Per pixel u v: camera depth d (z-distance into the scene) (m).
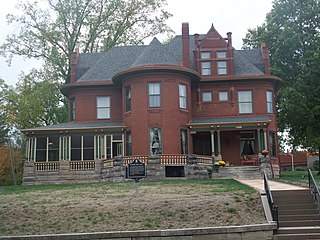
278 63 44.50
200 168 30.80
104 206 17.91
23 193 22.53
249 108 37.75
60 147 34.88
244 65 39.31
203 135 37.47
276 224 15.47
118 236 14.91
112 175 30.70
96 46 52.09
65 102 50.47
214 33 39.03
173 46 41.84
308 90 40.56
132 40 53.09
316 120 40.81
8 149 61.00
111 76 39.31
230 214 16.48
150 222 16.08
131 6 51.72
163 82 34.22
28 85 49.22
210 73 38.25
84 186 24.98
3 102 49.34
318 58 40.12
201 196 18.88
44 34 47.78
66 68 48.38
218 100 37.84
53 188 24.59
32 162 33.91
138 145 33.81
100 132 35.12
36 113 45.94
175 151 33.69
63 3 48.59
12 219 17.17
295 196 18.22
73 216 17.00
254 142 37.06
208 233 14.98
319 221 16.20
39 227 16.20
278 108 42.94
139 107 34.16
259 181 25.88
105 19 51.06
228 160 36.97
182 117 34.66
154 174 29.66
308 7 43.62
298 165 71.00
